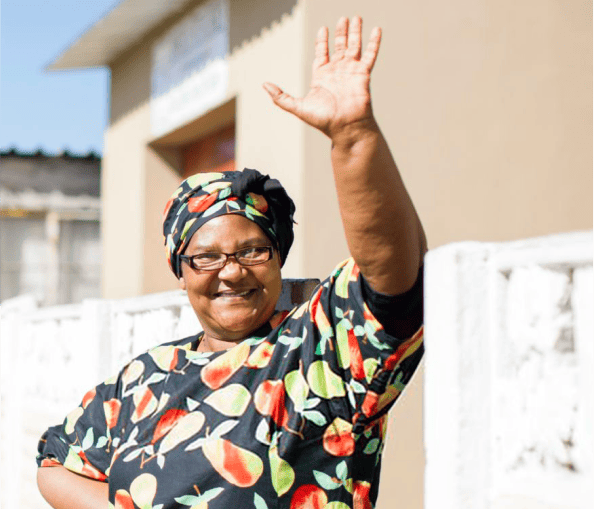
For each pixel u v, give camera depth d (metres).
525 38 5.27
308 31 5.41
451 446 1.51
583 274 1.39
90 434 1.99
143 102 8.11
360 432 1.63
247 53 6.18
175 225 1.89
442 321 1.52
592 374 1.37
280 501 1.61
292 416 1.63
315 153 5.29
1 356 5.21
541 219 5.15
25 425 4.70
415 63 5.34
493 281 1.53
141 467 1.73
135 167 8.26
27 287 13.16
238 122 6.26
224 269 1.81
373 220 1.45
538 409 1.46
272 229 1.86
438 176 5.27
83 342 3.71
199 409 1.72
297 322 1.71
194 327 2.80
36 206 13.10
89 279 13.41
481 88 5.32
